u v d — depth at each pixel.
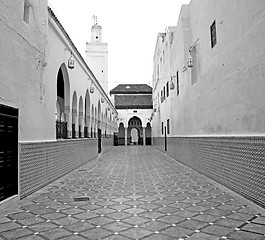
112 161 12.23
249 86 4.81
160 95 20.02
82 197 5.06
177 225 3.46
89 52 25.59
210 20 7.10
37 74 5.86
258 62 4.45
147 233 3.20
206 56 7.50
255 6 4.50
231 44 5.61
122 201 4.74
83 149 10.98
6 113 4.44
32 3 5.44
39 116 6.01
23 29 5.02
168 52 14.77
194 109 8.91
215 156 6.65
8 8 4.41
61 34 7.78
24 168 5.05
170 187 5.98
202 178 7.19
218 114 6.49
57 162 7.21
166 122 16.23
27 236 3.12
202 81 7.94
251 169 4.67
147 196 5.12
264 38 4.23
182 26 9.92
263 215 3.85
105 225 3.49
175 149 12.62
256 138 4.49
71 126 9.46
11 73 4.56
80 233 3.21
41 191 5.61
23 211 4.13
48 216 3.88
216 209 4.18
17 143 4.82
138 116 33.31
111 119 26.36
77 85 10.49
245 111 4.99
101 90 17.62
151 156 15.05
